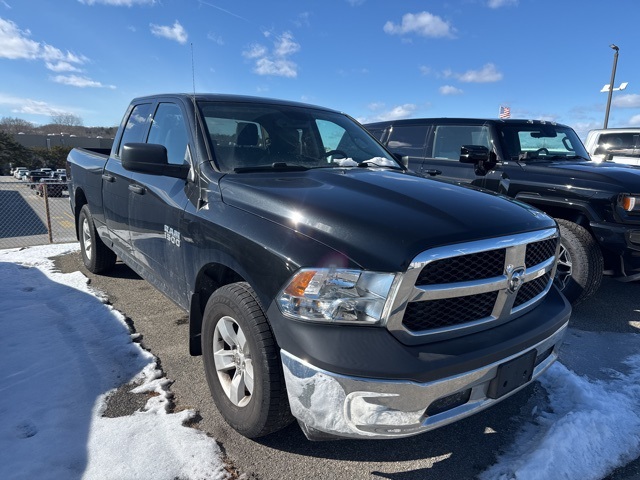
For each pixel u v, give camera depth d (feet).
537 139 18.38
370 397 5.92
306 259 6.33
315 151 10.95
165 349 11.21
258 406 7.09
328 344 6.02
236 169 9.14
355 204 7.13
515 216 7.45
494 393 6.75
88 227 16.53
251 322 7.01
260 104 11.39
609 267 14.55
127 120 13.85
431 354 6.14
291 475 7.15
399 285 5.93
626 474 7.39
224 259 7.75
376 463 7.53
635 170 15.07
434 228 6.45
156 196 10.39
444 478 7.23
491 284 6.68
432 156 19.93
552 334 7.57
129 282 16.21
